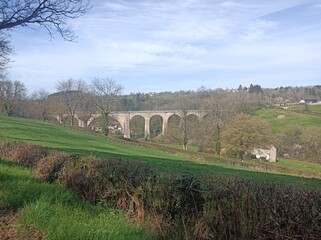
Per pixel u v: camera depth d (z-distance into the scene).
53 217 6.41
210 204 5.89
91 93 86.88
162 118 90.56
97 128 92.31
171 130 68.94
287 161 58.28
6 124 56.84
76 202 8.15
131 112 92.50
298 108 93.81
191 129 67.06
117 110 92.69
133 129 96.81
